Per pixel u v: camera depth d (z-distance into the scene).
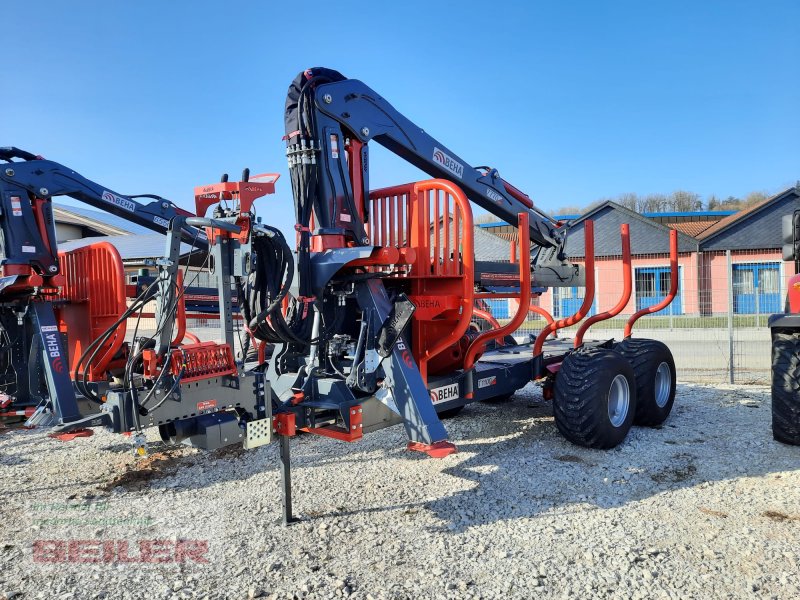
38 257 5.98
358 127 4.64
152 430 6.19
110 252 5.61
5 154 6.04
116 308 5.57
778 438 5.20
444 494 4.21
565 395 5.09
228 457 5.23
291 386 4.54
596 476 4.50
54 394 5.29
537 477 4.52
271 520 3.82
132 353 3.43
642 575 3.02
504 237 24.64
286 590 2.96
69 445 5.76
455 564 3.18
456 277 4.47
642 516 3.75
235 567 3.21
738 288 23.11
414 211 4.71
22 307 5.63
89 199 6.62
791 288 5.01
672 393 6.08
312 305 4.36
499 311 17.03
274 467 4.91
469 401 5.09
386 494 4.23
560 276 6.72
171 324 3.42
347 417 4.02
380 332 4.21
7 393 5.64
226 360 3.62
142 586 3.04
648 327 18.14
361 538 3.53
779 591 2.84
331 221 4.49
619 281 23.22
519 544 3.40
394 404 4.16
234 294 6.59
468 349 5.06
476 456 5.08
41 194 6.10
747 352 12.22
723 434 5.60
